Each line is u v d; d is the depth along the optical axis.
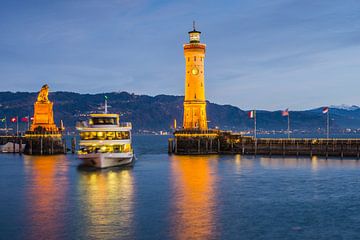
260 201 77.88
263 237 58.28
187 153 173.75
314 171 115.50
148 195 82.81
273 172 114.31
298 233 59.91
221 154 170.75
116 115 119.81
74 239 57.25
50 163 141.75
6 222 64.50
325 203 76.38
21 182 99.06
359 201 77.94
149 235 58.66
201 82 178.88
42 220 65.50
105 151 118.25
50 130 188.88
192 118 178.38
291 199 79.56
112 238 57.59
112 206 73.81
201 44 178.25
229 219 66.06
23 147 198.25
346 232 60.38
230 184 95.19
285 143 161.38
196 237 58.16
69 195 83.00
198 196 82.06
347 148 152.50
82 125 118.12
